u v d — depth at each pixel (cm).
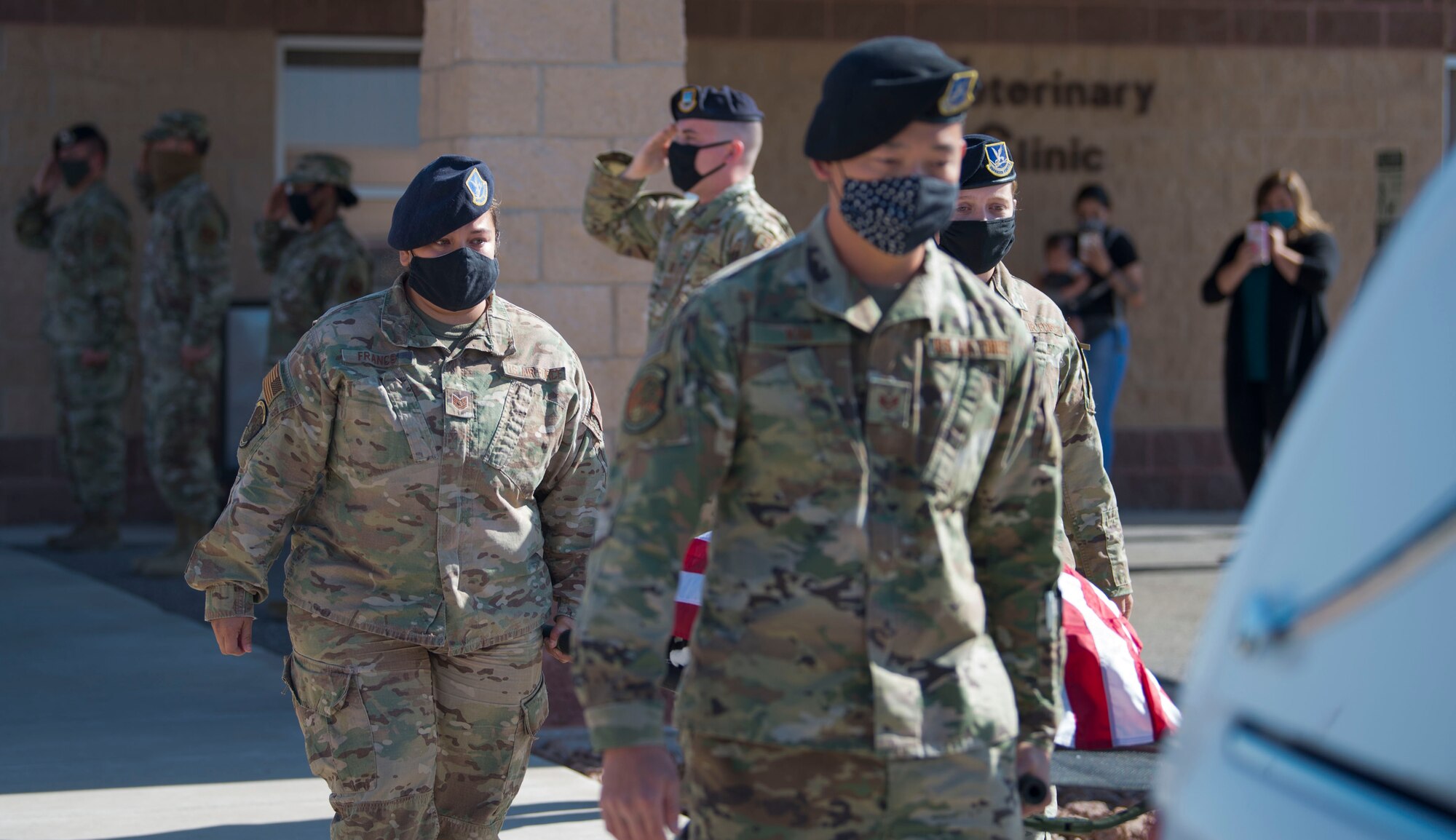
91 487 1186
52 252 1167
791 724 259
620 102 693
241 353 1302
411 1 1388
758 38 1440
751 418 263
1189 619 917
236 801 578
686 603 407
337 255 948
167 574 1073
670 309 523
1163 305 1499
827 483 262
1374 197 1514
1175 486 1502
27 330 1324
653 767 254
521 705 415
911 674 263
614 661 255
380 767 395
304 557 405
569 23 689
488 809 424
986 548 287
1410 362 167
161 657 838
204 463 1077
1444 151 1522
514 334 417
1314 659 163
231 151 1359
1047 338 412
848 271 270
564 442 426
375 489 399
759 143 524
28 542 1238
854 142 261
